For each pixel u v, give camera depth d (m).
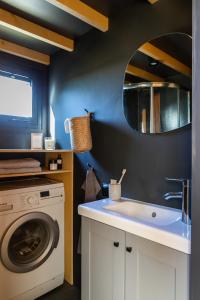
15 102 2.25
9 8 1.63
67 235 2.05
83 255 1.49
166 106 1.41
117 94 1.71
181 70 1.34
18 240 1.77
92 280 1.42
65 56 2.21
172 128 1.37
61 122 2.26
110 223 1.28
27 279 1.72
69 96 2.16
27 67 2.33
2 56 2.15
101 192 1.83
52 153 2.16
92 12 1.66
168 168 1.39
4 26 1.80
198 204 0.81
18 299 1.67
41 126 2.44
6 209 1.60
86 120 1.80
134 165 1.59
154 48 1.48
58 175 2.13
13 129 2.22
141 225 1.13
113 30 1.74
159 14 1.45
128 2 1.60
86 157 1.97
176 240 0.98
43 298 1.80
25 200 1.70
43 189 1.82
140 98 1.55
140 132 1.54
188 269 0.95
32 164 1.82
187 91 1.31
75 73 2.09
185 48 1.32
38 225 1.86
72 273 2.01
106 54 1.80
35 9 1.64
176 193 1.28
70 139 1.99
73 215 2.04
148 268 1.11
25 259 1.73
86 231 1.46
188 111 1.30
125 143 1.65
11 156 2.14
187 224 1.12
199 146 0.80
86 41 1.98
